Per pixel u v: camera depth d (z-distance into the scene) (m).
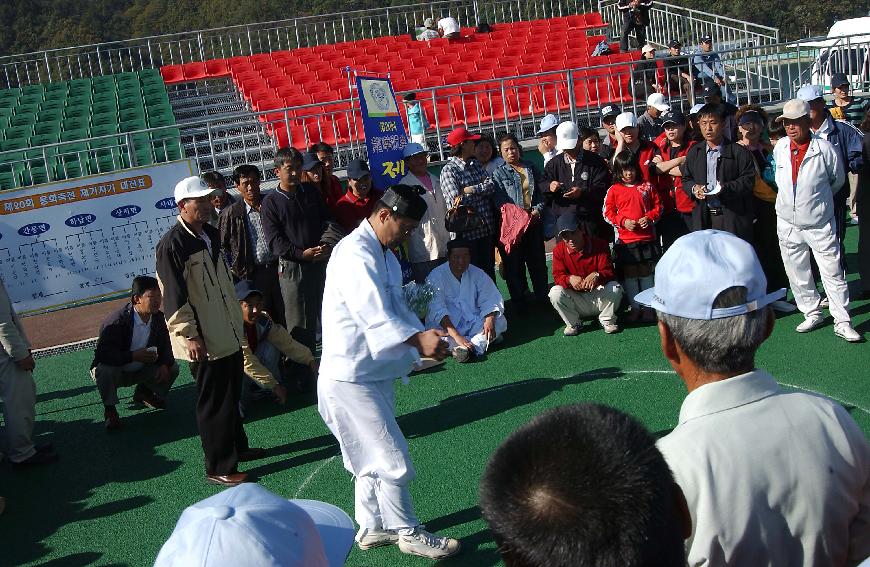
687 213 7.32
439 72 17.08
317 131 13.23
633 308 7.32
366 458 4.08
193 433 6.21
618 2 19.47
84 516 5.14
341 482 5.20
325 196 7.92
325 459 5.52
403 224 3.86
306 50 21.14
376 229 3.90
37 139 15.30
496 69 15.89
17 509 5.33
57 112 17.61
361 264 3.82
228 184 12.10
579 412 1.45
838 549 1.86
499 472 1.41
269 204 6.67
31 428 5.92
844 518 1.86
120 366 6.32
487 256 7.83
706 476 1.82
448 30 20.67
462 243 7.11
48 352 8.52
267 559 1.61
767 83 13.83
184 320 4.98
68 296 9.67
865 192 7.13
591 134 8.84
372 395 4.02
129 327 6.40
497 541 1.39
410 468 4.08
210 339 5.08
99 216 9.64
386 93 8.12
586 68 11.88
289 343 6.42
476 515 4.57
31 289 9.55
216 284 5.11
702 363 1.94
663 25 19.22
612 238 7.99
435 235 7.89
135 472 5.68
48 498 5.43
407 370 4.17
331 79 17.78
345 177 11.36
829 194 6.24
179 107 18.88
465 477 5.03
